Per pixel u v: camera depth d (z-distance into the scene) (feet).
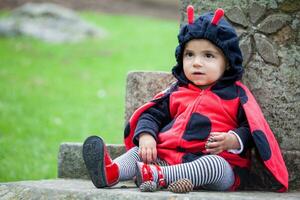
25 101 33.09
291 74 13.50
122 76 41.27
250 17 13.82
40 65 43.50
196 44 12.59
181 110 12.70
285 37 13.55
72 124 28.55
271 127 13.61
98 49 49.65
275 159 12.10
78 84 38.50
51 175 20.42
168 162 12.23
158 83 14.32
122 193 11.10
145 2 76.18
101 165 11.62
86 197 11.34
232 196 10.80
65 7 69.00
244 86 12.95
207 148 11.75
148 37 54.90
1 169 20.92
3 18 56.85
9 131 26.61
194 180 11.53
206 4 14.21
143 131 12.38
